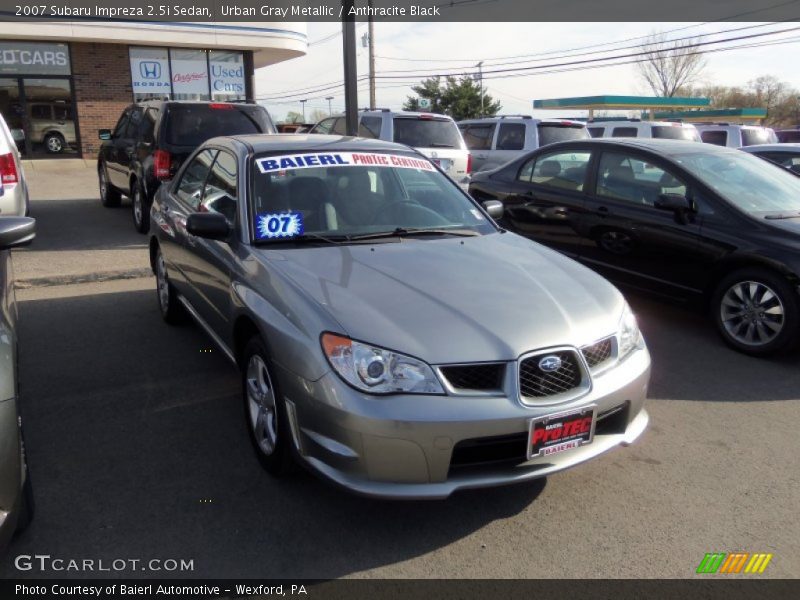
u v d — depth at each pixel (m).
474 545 2.96
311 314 3.01
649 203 6.15
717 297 5.59
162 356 5.07
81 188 14.65
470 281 3.39
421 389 2.77
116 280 7.25
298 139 4.67
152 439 3.82
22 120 18.88
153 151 8.69
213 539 2.96
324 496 3.29
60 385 4.53
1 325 2.71
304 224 3.94
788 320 5.08
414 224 4.22
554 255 4.02
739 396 4.60
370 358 2.79
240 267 3.69
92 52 19.27
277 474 3.37
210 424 4.01
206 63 20.98
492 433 2.79
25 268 7.31
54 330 5.63
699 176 5.87
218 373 4.76
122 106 20.00
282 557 2.85
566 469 2.97
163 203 5.58
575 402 2.95
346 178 4.32
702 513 3.23
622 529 3.09
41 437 3.82
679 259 5.82
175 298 5.53
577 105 29.84
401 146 4.92
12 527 2.53
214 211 4.36
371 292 3.19
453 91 57.28
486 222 4.51
